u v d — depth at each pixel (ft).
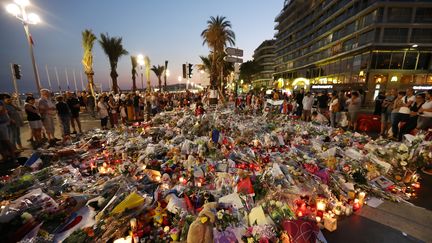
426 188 13.04
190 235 6.84
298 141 20.03
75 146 19.40
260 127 24.47
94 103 49.44
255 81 299.79
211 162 14.66
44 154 16.19
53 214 8.49
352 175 13.15
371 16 103.86
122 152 16.83
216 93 48.11
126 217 8.19
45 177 12.31
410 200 11.72
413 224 9.65
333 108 30.55
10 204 8.75
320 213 9.65
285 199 10.39
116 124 33.96
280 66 240.53
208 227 6.91
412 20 95.91
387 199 11.72
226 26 83.35
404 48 98.22
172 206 9.20
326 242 8.34
